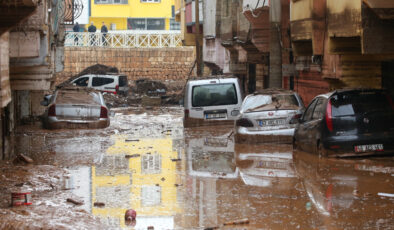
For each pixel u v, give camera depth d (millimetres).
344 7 15438
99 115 21078
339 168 11953
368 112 12867
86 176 11859
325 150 12992
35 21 15406
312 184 10438
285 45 23125
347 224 7641
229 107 21172
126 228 7641
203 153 15352
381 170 11570
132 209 8297
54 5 23859
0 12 11648
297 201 9102
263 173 11852
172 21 75438
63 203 9180
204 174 11945
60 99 21125
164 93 45969
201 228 7629
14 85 17984
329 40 16656
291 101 17172
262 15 27094
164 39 59781
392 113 12930
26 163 13672
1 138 15852
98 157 14852
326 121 13000
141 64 57781
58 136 19672
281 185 10477
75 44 57656
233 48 36062
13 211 8391
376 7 13125
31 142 18391
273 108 16625
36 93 26750
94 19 73750
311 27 18391
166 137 19734
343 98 13109
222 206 8891
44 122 22250
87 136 19750
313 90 22812
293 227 7562
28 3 11609
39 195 9844
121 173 12227
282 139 16328
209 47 43438
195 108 21094
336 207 8617
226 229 7535
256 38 27531
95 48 56844
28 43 15398
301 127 14680
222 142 17734
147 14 74250
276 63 22734
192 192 10016
